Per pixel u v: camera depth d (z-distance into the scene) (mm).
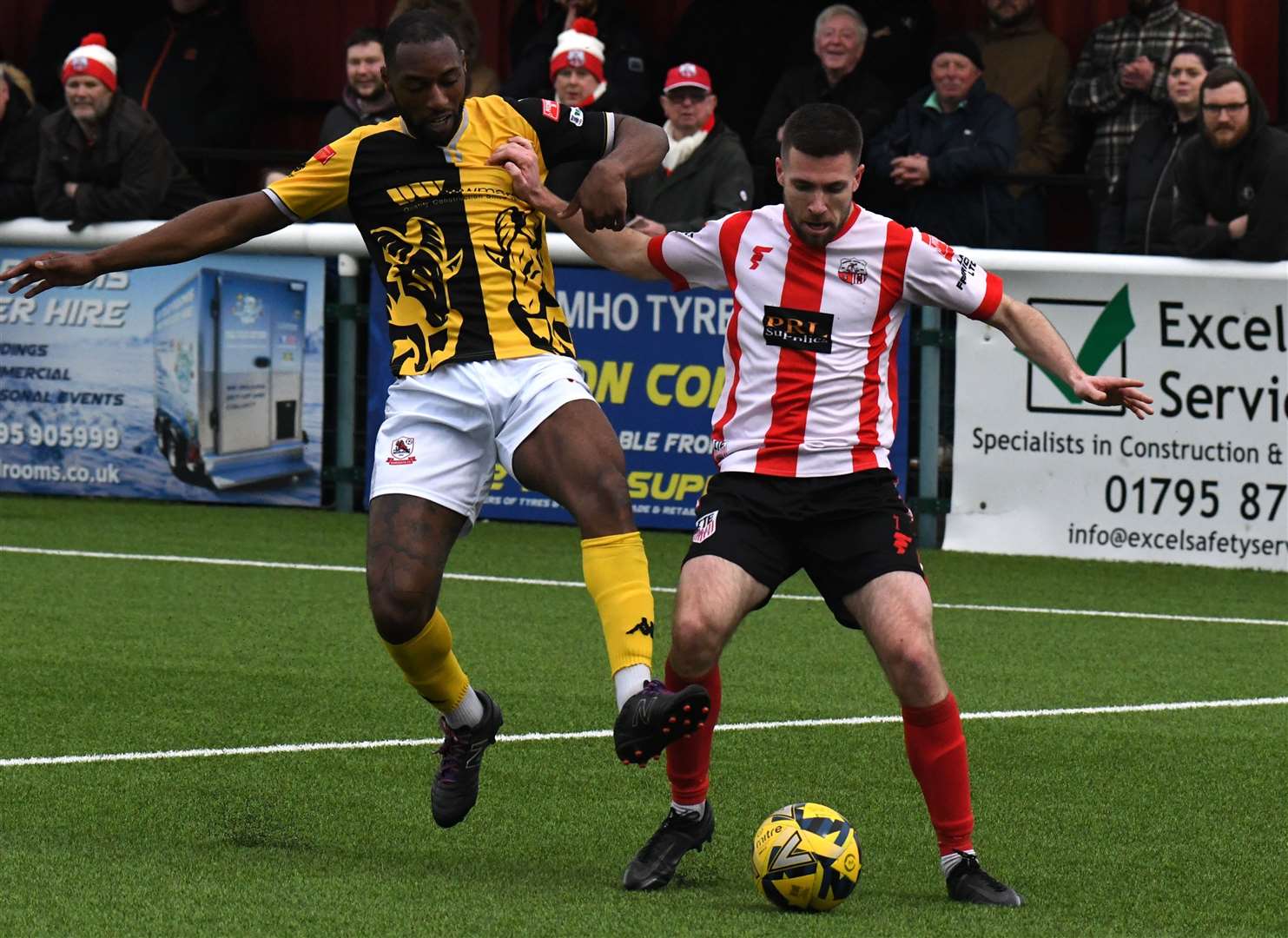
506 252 12383
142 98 31922
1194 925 11477
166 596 21688
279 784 14398
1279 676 19219
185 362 27375
